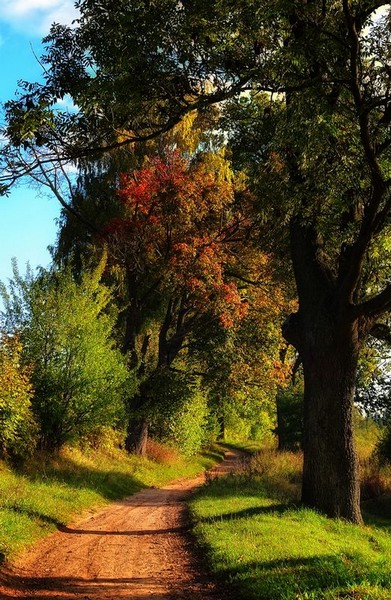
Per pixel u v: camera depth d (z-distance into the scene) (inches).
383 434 1173.7
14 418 669.9
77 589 323.0
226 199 1110.4
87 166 1119.6
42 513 536.7
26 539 435.2
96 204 1166.3
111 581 347.9
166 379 1263.5
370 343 994.7
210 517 565.6
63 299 843.4
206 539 454.9
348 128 471.5
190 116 1053.8
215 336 1239.5
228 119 621.3
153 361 1393.9
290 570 332.2
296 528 473.4
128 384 908.6
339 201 514.6
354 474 544.1
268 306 1219.2
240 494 734.5
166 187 1096.8
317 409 549.3
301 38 382.9
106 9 415.2
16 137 390.0
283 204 502.3
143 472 1135.0
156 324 1392.7
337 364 545.0
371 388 1375.5
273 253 824.3
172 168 1119.0
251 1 367.9
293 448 1673.2
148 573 373.7
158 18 403.5
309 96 396.2
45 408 818.8
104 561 405.1
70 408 842.2
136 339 1269.7
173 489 1052.5
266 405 1579.7
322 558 366.3
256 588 299.6
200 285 1119.0
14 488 589.9
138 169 1155.3
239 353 1269.7
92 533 520.4
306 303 568.4
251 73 410.3
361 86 436.5
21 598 291.3
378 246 605.9
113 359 879.7
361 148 483.8
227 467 1779.0
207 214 1146.7
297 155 479.8
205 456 1973.4
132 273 1216.8
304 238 580.1
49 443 845.2
